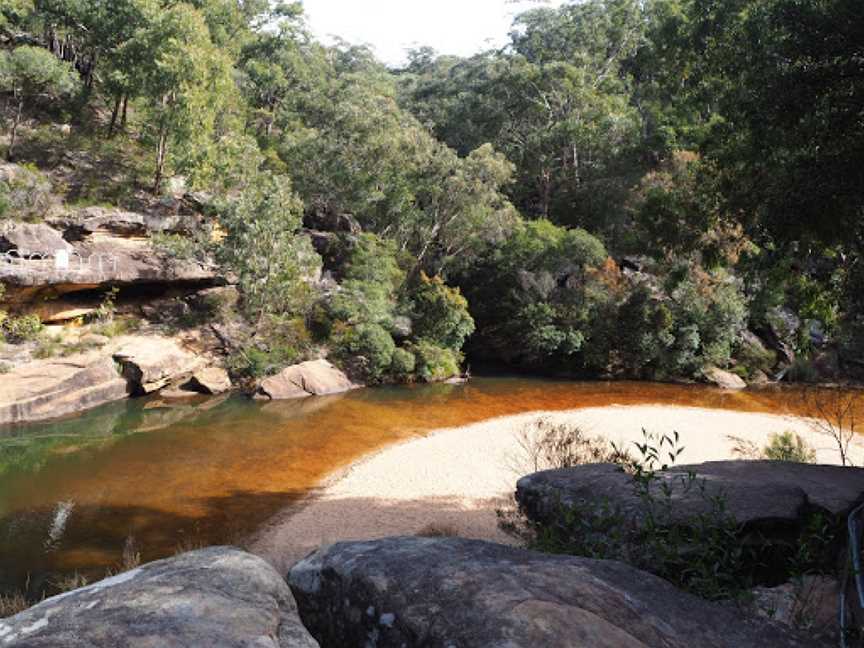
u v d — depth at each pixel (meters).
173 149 31.05
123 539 12.71
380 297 30.42
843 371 32.62
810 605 4.18
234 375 26.23
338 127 38.41
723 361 33.06
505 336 34.81
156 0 32.66
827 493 5.86
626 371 32.94
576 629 2.37
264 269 27.00
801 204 10.95
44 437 19.02
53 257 23.78
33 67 29.16
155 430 20.27
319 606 3.06
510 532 8.66
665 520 4.98
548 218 45.03
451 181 35.44
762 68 12.84
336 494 15.38
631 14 51.38
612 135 43.16
